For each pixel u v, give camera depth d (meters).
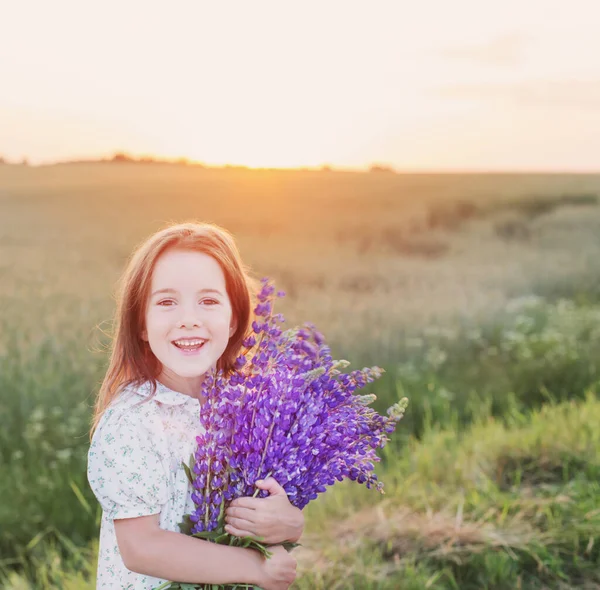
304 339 2.22
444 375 7.32
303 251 15.38
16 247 15.38
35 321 8.53
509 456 4.81
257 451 1.96
